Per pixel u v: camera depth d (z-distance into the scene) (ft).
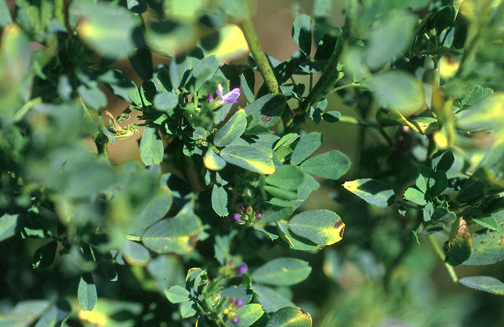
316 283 2.43
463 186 2.07
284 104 2.05
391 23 1.85
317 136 2.09
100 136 2.06
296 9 2.15
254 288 2.18
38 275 2.27
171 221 1.97
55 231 2.07
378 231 2.42
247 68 2.10
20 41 1.92
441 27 2.06
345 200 2.37
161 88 2.01
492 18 1.95
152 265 2.24
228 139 2.01
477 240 2.09
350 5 1.93
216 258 2.24
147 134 2.04
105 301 2.23
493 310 2.47
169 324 2.23
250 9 1.96
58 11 1.99
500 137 1.97
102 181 1.91
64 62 1.98
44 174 1.93
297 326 2.06
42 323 2.11
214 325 2.09
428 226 2.11
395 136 2.29
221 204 2.07
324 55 2.10
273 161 2.05
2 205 1.99
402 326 2.38
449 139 2.02
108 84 2.00
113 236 1.97
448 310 2.43
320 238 2.06
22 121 1.99
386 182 2.31
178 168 2.20
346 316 2.35
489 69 2.00
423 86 2.14
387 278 2.43
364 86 2.06
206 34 1.99
